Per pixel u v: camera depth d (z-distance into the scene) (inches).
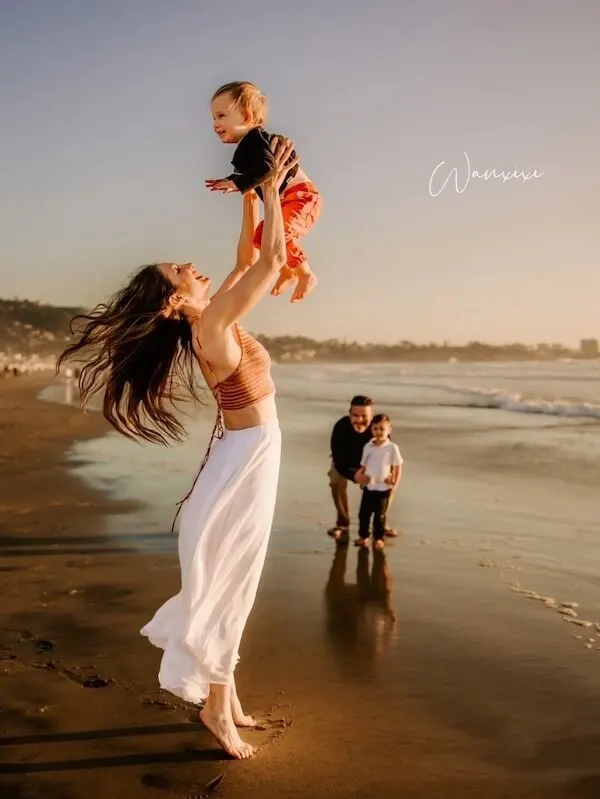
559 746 148.3
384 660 189.9
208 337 138.4
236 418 144.6
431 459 532.1
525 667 185.3
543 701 167.5
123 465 498.3
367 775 138.6
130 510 355.9
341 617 221.0
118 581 249.8
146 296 146.9
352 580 256.2
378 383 1646.2
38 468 485.1
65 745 147.4
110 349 148.9
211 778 137.3
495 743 149.6
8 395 1255.5
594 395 1202.6
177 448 588.1
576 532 318.3
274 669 184.9
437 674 181.6
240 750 144.3
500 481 443.2
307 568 270.7
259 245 154.0
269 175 131.3
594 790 133.5
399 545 301.1
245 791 133.6
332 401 1091.3
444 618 219.1
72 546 292.7
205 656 139.3
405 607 229.0
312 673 182.5
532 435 673.6
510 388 1405.0
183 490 406.9
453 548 295.3
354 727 156.3
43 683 173.3
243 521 141.2
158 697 167.2
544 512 357.4
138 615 217.6
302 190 146.3
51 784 134.8
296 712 163.0
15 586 243.8
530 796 131.8
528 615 220.8
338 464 311.4
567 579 254.5
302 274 149.0
